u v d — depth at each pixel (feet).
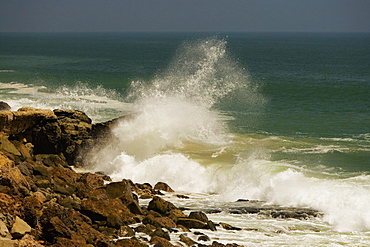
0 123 193.06
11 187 129.08
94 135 221.05
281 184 180.86
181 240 123.75
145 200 164.96
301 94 460.55
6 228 106.93
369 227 148.25
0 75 593.42
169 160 209.97
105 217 131.75
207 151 233.76
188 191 193.77
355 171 205.46
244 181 191.01
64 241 108.06
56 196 140.15
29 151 198.29
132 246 113.80
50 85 492.95
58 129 208.03
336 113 359.05
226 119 317.01
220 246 120.06
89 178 167.73
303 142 260.62
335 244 132.77
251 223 147.84
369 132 290.35
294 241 133.28
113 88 481.46
